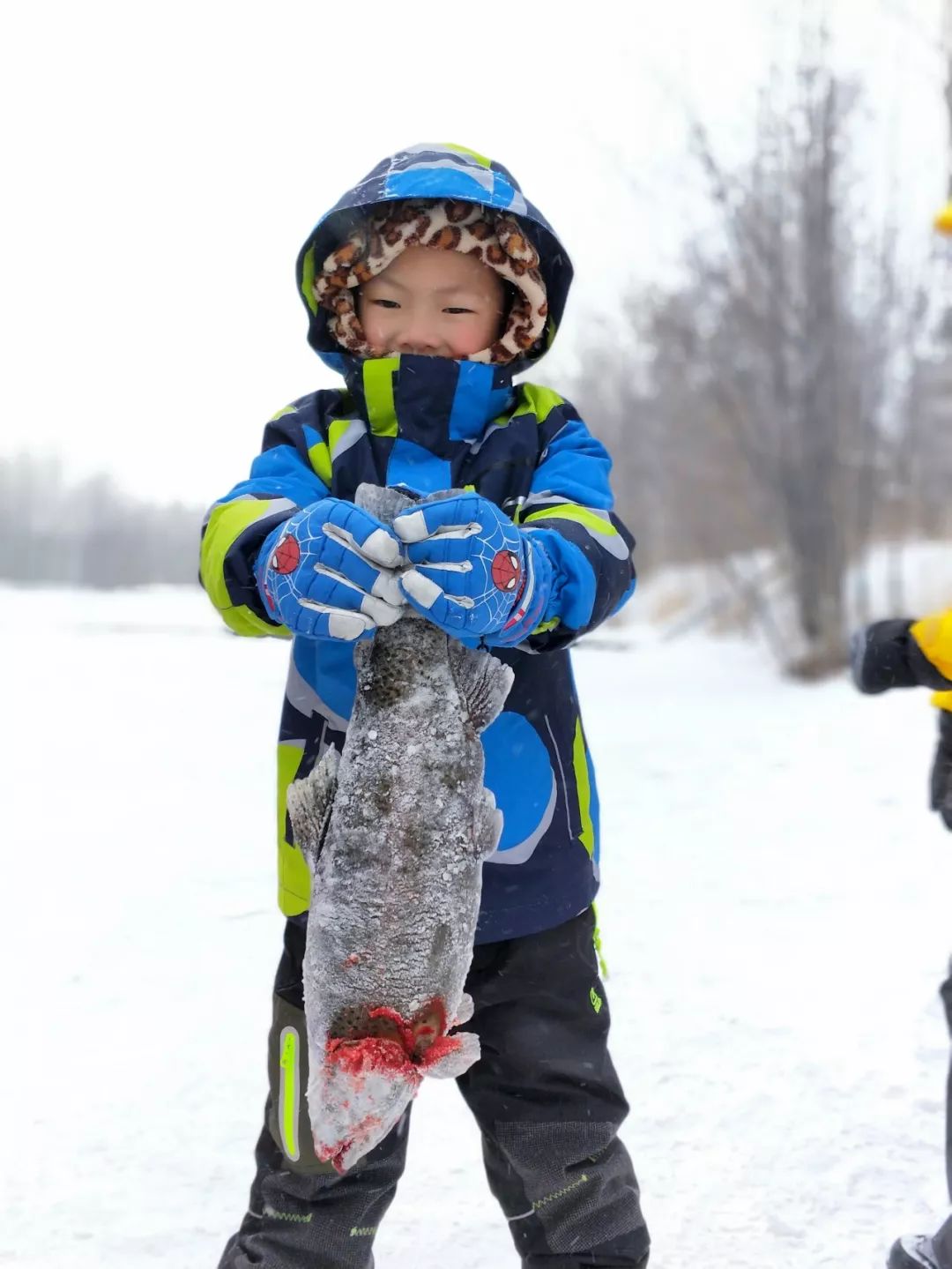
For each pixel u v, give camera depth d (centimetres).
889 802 717
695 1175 313
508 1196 219
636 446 2344
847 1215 294
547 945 214
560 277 245
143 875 583
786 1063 374
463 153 230
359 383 228
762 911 521
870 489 1557
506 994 213
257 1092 362
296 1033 214
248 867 597
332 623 173
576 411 241
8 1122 341
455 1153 329
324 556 175
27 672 1402
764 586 1972
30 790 776
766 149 1447
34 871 588
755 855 613
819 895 542
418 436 221
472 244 224
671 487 2136
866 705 1128
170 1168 318
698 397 1733
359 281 232
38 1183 310
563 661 229
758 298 1480
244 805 736
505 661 217
